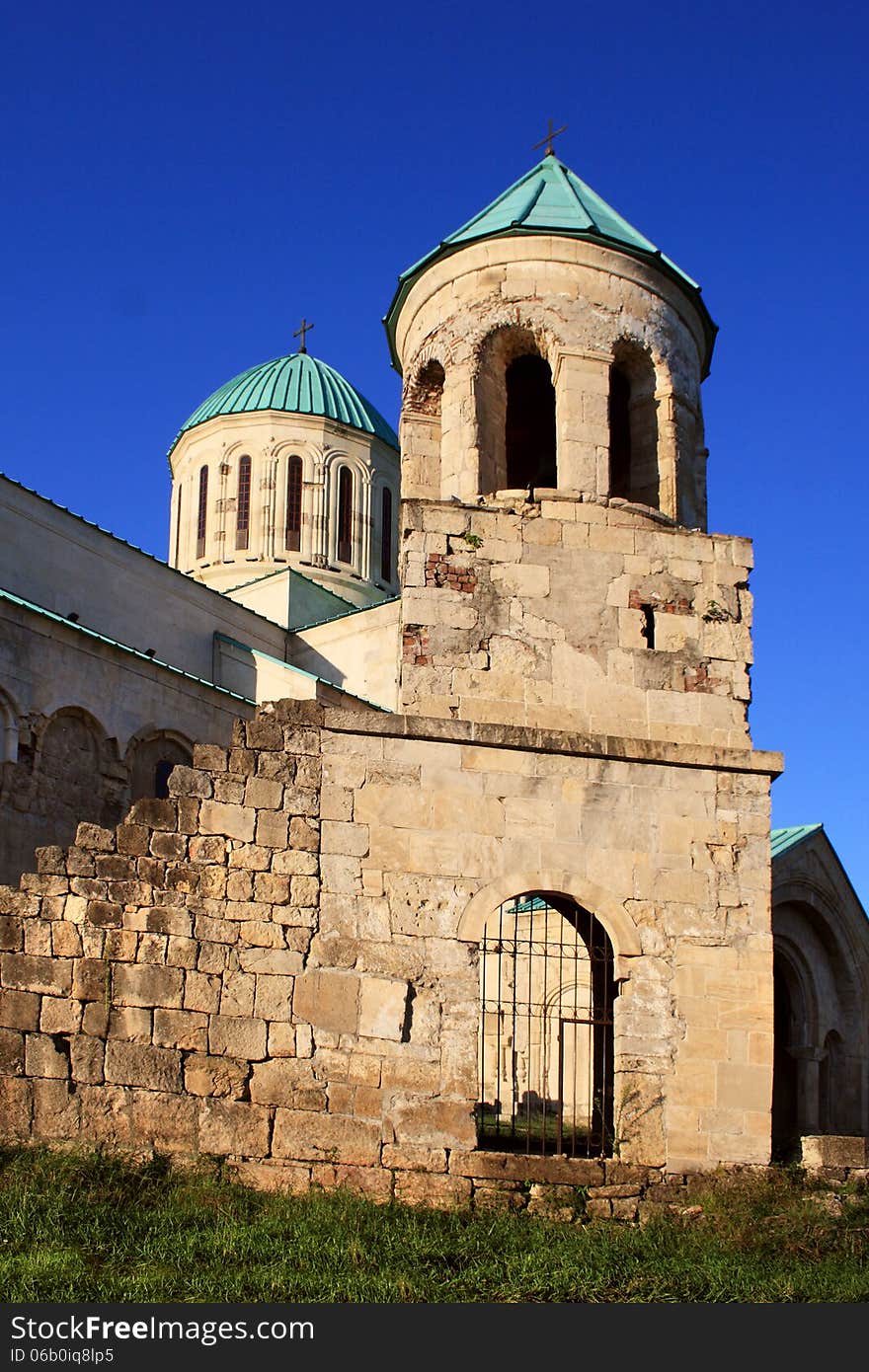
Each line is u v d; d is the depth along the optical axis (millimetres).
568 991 30250
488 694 19188
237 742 17984
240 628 35125
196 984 17078
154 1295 12922
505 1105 30109
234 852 17609
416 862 18109
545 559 19938
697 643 20094
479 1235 15703
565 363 21391
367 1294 13320
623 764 19062
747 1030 18453
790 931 27031
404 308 23438
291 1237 14906
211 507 41625
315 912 17672
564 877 18484
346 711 18438
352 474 42469
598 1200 17344
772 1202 17281
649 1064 18125
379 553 42625
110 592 31125
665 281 22641
